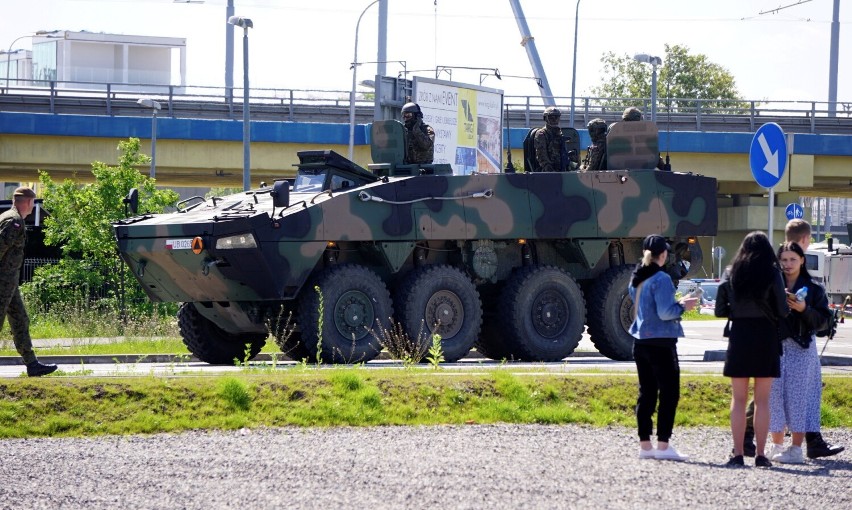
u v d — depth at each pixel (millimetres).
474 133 55781
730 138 74688
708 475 14086
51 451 15328
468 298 27953
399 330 27297
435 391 18547
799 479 14047
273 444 15875
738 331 15312
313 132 70438
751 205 83500
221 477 13555
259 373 20062
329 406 17828
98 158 69750
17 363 29453
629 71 134125
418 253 28234
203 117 72562
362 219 26359
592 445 16203
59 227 45938
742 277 15242
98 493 12742
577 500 12320
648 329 15516
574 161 31688
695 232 30109
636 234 29422
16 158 69188
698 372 21781
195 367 25703
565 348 29125
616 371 22281
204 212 27062
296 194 27188
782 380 15914
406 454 15094
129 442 16062
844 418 18938
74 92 70688
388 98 52250
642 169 29969
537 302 28828
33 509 12000
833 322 16141
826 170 77750
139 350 32250
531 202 28391
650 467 14523
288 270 25391
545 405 18672
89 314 38938
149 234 26047
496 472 13859
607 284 29844
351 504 12109
